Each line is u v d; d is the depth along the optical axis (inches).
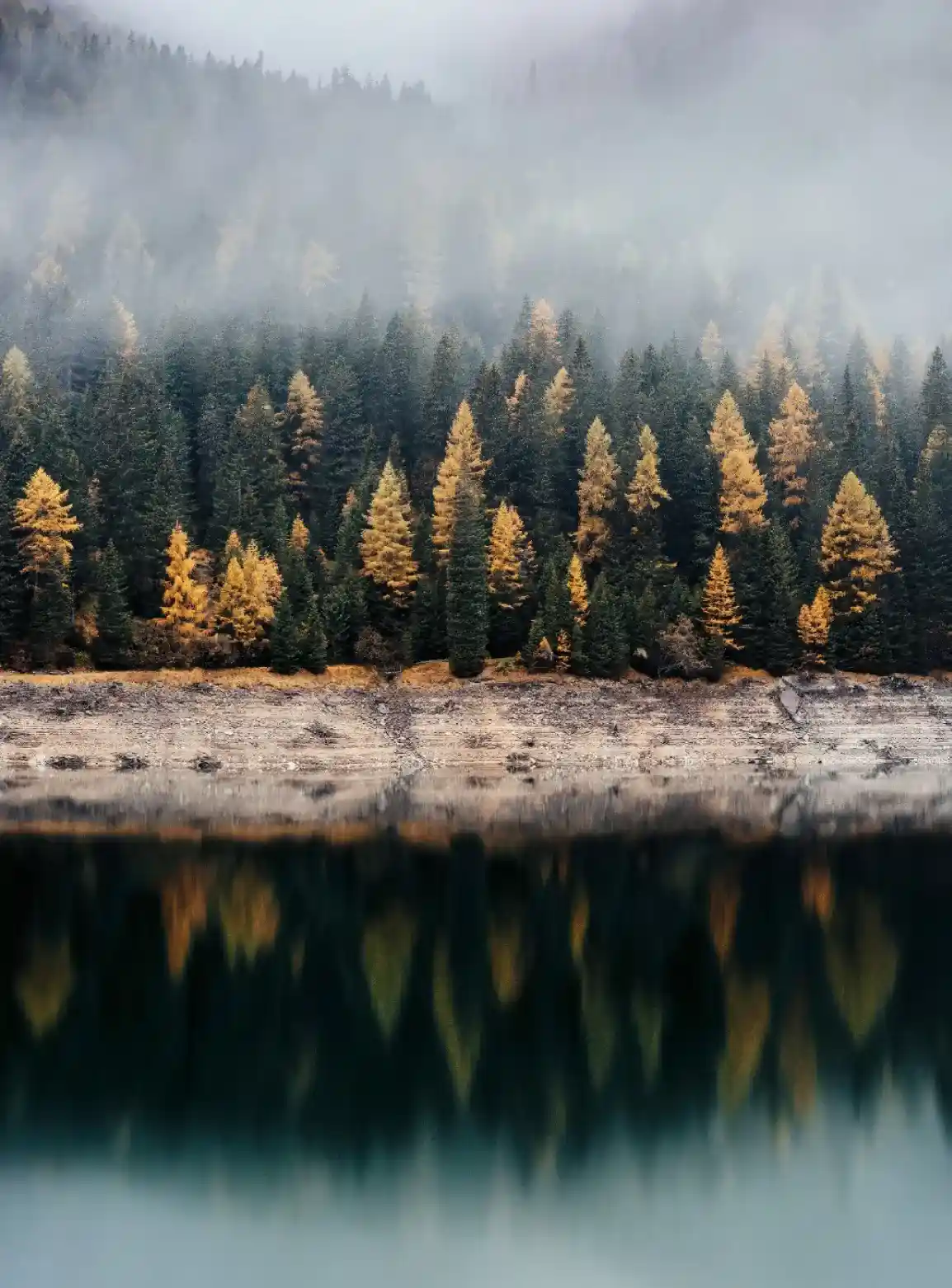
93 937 1879.9
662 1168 1191.6
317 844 2694.4
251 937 1907.0
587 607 4532.5
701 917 2070.6
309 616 4357.8
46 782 3540.8
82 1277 995.9
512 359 6427.2
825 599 4623.5
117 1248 1039.0
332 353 6387.8
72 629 4279.0
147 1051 1424.7
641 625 4485.7
